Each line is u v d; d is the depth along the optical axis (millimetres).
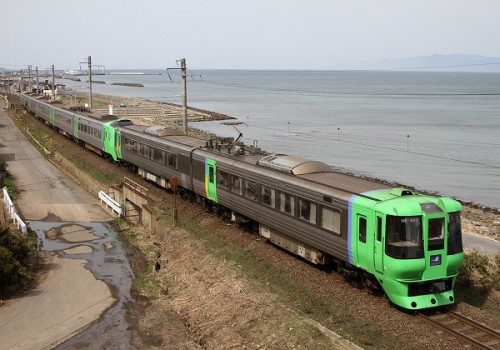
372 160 52031
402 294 12977
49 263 20812
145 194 26219
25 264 19578
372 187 14758
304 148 57938
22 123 66500
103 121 38844
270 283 15641
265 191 18375
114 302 16719
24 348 13812
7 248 18312
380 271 13242
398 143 62312
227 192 21016
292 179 16953
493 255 20000
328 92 183250
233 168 20469
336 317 12992
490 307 13914
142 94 171875
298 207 16594
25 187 34625
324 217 15398
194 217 23344
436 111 107062
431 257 12938
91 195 32906
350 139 65000
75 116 45875
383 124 81938
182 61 28312
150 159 29141
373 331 12133
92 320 15383
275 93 175375
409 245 12695
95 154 42250
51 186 35062
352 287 14891
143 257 21703
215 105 121500
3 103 95000
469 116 96438
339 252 14812
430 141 64062
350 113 101125
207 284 16594
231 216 21812
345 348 11297
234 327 13570
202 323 14438
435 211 12984
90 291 17734
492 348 10992
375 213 13234
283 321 12914
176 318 15289
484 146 60500
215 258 18094
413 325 12297
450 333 11852
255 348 12352
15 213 25344
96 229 25938
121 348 13617
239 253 18391
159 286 18078
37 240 23875
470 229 25422
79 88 195875
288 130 72938
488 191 40094
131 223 26875
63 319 15531
